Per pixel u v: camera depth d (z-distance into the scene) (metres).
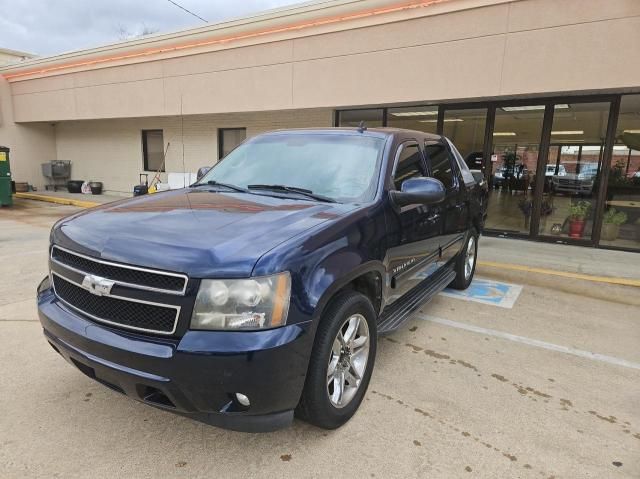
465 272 5.68
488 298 5.51
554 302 5.43
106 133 16.75
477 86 8.35
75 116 15.21
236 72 11.39
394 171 3.48
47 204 14.62
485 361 3.79
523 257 7.64
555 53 7.64
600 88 7.44
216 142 14.05
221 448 2.57
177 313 2.14
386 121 10.72
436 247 4.29
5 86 16.86
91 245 2.40
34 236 8.80
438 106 9.84
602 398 3.26
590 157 8.48
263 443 2.62
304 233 2.44
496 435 2.77
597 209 8.48
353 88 9.69
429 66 8.75
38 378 3.25
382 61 9.24
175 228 2.46
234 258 2.16
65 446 2.54
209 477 2.34
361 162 3.46
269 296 2.16
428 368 3.62
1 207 13.59
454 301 5.35
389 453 2.56
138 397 2.28
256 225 2.51
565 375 3.59
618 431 2.86
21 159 17.53
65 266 2.51
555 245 8.77
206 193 3.35
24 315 4.43
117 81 13.83
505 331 4.47
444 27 8.49
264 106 11.05
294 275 2.25
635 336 4.45
